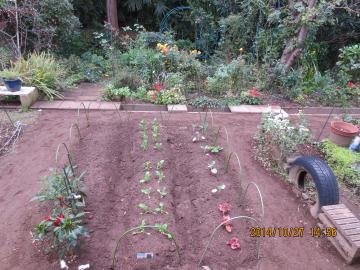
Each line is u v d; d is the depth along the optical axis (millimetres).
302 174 3672
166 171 3855
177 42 9258
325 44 8805
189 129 4980
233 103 6160
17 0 7117
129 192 3496
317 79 7094
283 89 6723
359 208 3602
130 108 5895
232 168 4039
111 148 4344
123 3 10781
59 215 2590
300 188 3688
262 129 4625
